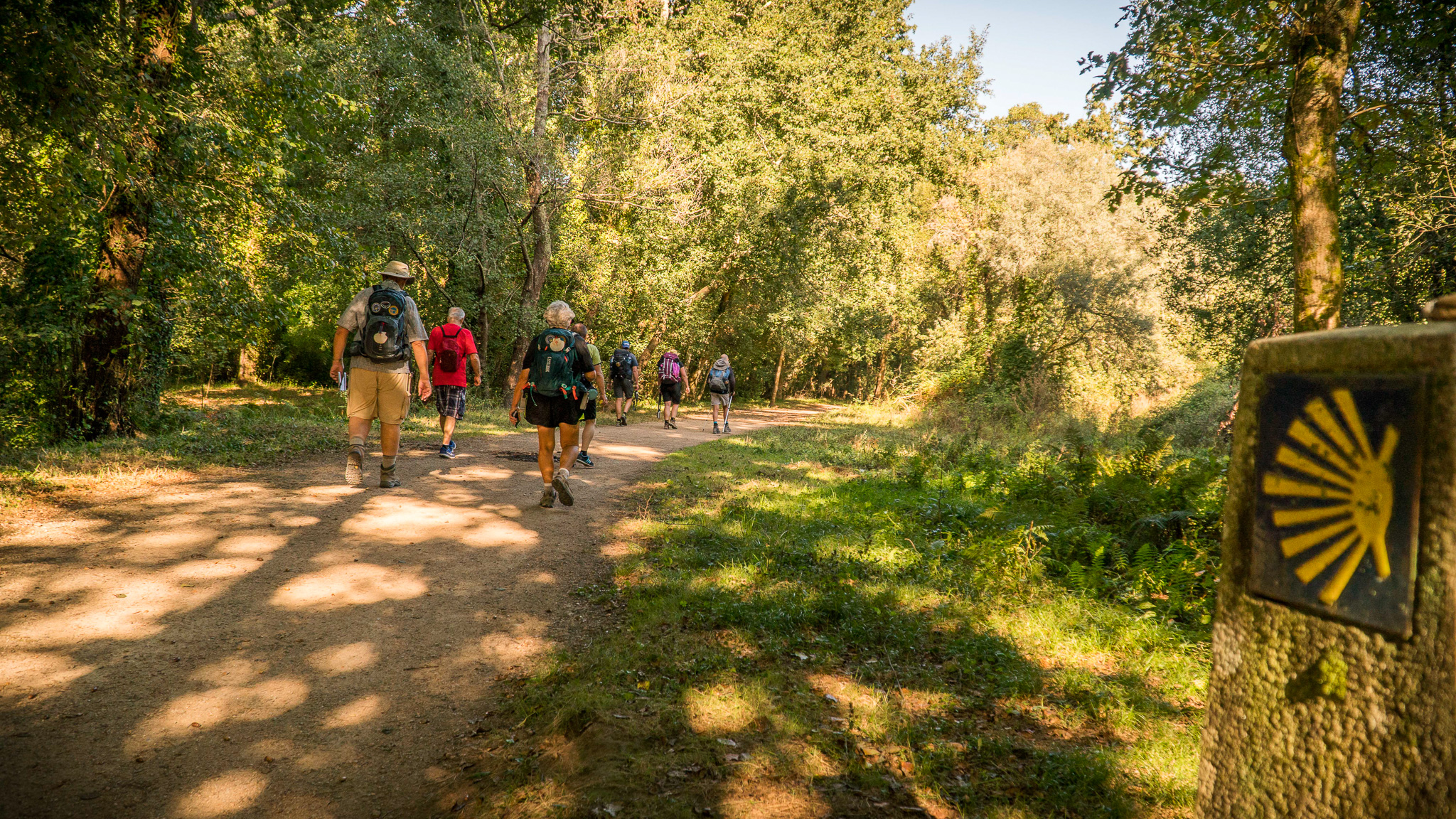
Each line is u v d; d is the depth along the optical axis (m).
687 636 4.26
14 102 5.78
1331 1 5.21
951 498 8.54
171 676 3.58
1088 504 7.66
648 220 23.48
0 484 6.39
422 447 10.77
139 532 5.51
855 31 28.47
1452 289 10.75
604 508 7.66
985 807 2.80
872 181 26.42
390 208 18.34
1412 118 7.43
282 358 27.50
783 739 3.17
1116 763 3.09
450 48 18.59
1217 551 5.72
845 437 16.64
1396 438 1.35
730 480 9.64
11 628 3.86
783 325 30.80
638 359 28.45
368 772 3.00
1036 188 25.19
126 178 6.86
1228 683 1.65
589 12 20.30
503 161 18.73
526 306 20.59
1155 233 23.39
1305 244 5.27
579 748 3.07
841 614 4.70
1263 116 9.48
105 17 6.51
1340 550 1.44
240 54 12.27
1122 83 7.45
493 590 5.02
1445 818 1.26
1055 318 25.44
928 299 31.61
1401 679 1.34
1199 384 20.88
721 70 23.58
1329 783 1.44
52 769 2.84
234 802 2.77
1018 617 4.77
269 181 11.34
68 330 9.62
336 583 4.89
